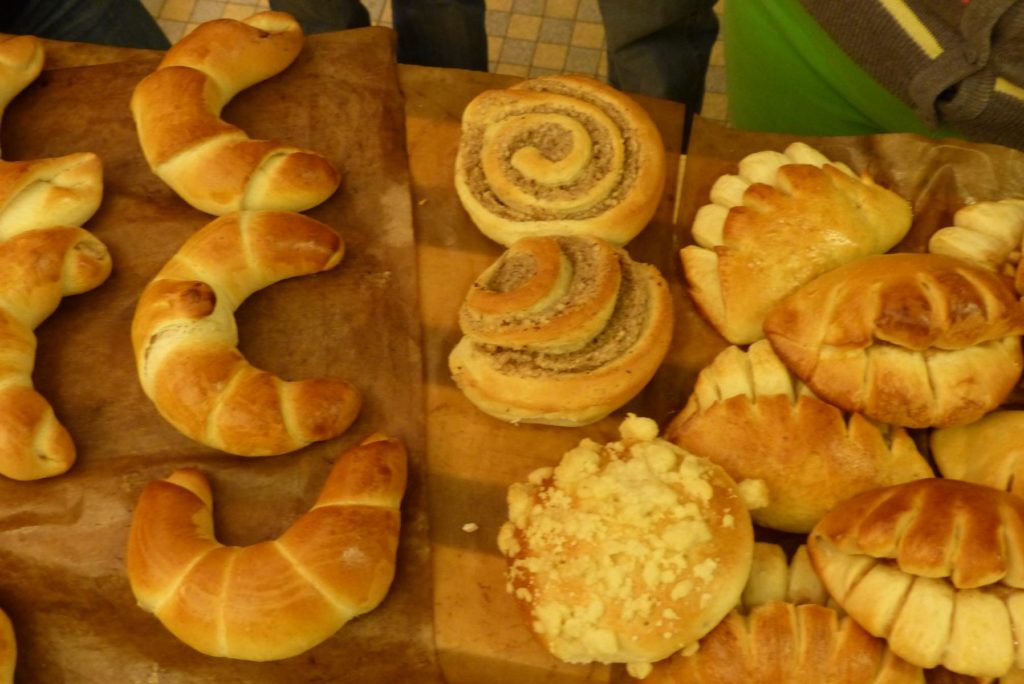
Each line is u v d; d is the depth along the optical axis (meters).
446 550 0.68
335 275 0.76
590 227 0.74
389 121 0.81
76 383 0.73
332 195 0.79
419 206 0.79
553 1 1.41
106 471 0.70
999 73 0.75
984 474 0.65
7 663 0.66
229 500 0.70
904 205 0.74
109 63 0.85
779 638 0.62
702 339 0.73
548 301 0.70
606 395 0.70
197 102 0.79
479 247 0.77
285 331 0.75
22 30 0.97
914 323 0.65
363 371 0.73
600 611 0.63
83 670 0.67
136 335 0.72
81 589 0.68
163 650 0.67
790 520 0.67
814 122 0.91
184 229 0.78
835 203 0.72
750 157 0.77
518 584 0.65
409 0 1.05
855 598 0.61
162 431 0.71
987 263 0.71
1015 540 0.60
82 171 0.78
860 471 0.66
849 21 0.78
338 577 0.65
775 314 0.70
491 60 1.38
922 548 0.60
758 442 0.67
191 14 1.43
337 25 1.08
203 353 0.71
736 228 0.73
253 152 0.77
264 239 0.74
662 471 0.66
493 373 0.70
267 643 0.65
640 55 1.01
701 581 0.63
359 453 0.69
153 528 0.67
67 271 0.74
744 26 0.90
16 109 0.83
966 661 0.59
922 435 0.69
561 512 0.66
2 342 0.71
